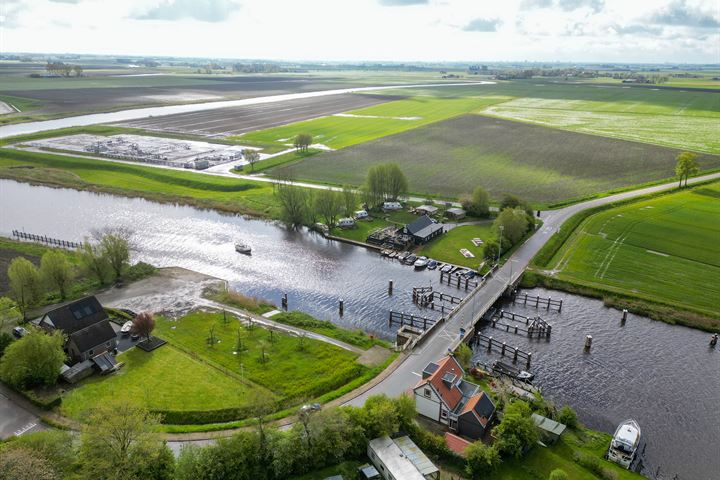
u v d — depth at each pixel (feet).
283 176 621.72
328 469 203.92
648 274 395.75
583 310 357.41
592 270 404.77
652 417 251.80
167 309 341.41
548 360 299.79
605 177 655.76
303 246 467.11
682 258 419.95
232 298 359.05
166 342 296.71
